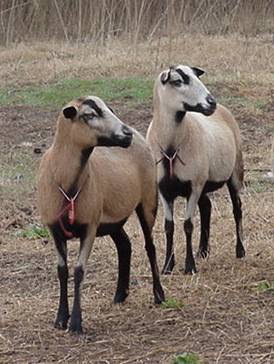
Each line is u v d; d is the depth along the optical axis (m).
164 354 12.44
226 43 37.66
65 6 41.28
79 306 13.20
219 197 21.41
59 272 13.44
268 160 24.33
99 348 12.73
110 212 13.64
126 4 38.59
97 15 39.47
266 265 16.56
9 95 32.72
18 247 18.53
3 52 39.12
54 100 31.62
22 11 41.81
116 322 13.80
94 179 13.15
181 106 16.25
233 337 12.97
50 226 13.23
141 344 12.85
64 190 12.94
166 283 15.65
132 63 35.16
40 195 13.23
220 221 19.28
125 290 14.73
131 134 12.75
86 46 38.50
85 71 34.62
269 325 13.43
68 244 18.50
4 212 20.94
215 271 16.31
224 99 30.16
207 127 17.28
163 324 13.67
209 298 14.73
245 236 18.34
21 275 16.77
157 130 16.66
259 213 19.53
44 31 41.56
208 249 17.19
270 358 12.16
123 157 13.99
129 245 14.68
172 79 16.30
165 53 36.56
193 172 16.53
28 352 12.71
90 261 17.16
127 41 38.62
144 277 16.05
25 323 13.90
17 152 26.31
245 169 23.41
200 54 35.91
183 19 40.22
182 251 17.70
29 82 34.22
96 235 13.77
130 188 13.83
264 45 37.75
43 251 18.20
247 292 15.03
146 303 14.65
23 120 29.80
